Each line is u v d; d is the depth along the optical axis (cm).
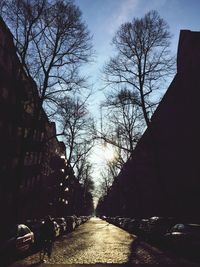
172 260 1600
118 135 4269
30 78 2597
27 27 2502
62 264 1475
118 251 2023
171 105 3991
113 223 7431
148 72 3125
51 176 6869
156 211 4981
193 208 3438
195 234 1791
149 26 3178
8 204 3422
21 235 1747
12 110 2792
